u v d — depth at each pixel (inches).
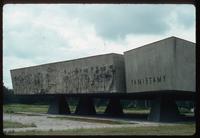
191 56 1674.5
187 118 2130.9
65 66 2308.1
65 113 2694.4
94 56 2060.8
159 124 1596.9
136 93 1943.9
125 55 1920.5
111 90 1959.9
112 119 2022.6
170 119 1850.4
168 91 1664.6
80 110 2613.2
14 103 3905.0
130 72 1884.8
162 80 1641.2
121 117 2260.1
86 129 1285.7
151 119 1893.5
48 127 1385.3
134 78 1850.4
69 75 2272.4
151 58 1715.1
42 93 2524.6
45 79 2503.7
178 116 1893.5
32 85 2645.2
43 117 2193.7
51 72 2443.4
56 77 2395.4
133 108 4566.9
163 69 1636.3
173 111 1883.6
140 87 1800.0
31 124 1514.5
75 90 2223.2
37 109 3531.0
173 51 1578.5
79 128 1336.1
